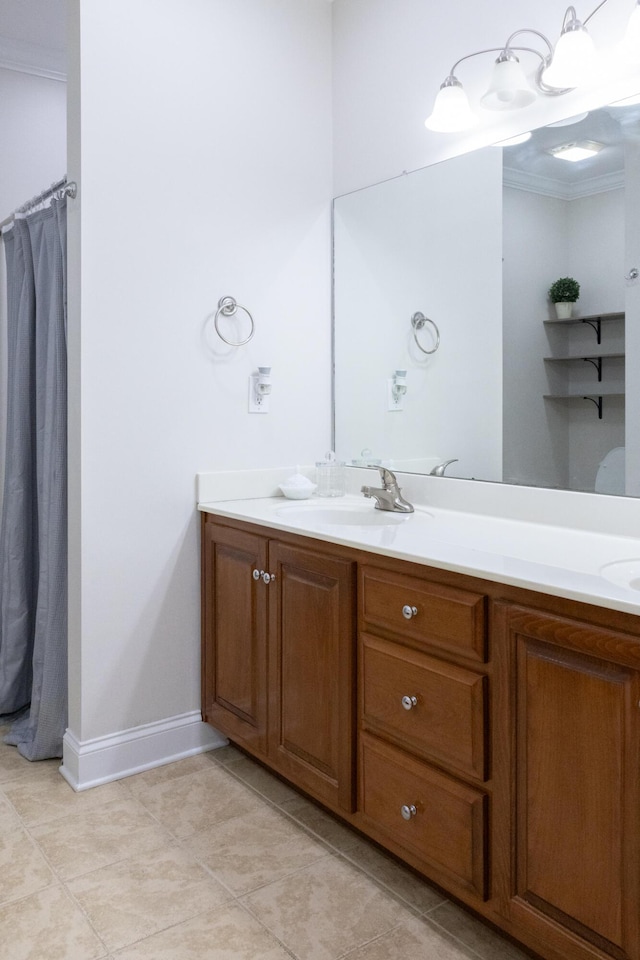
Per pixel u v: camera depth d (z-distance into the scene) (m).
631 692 1.18
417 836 1.62
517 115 2.00
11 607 2.67
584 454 1.87
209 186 2.36
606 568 1.45
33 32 2.98
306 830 1.99
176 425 2.34
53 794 2.17
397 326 2.42
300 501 2.45
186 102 2.30
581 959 1.28
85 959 1.50
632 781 1.18
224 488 2.44
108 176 2.15
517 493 2.03
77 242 2.13
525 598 1.36
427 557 1.54
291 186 2.57
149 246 2.25
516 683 1.38
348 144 2.60
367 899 1.69
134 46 2.19
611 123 1.78
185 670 2.42
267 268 2.52
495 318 2.08
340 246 2.66
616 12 1.75
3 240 2.85
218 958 1.50
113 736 2.27
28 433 2.64
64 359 2.34
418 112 2.31
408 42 2.34
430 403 2.30
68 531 2.28
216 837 1.95
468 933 1.58
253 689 2.18
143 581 2.30
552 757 1.32
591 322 1.84
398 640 1.67
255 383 2.51
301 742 1.98
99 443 2.19
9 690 2.68
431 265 2.28
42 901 1.68
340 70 2.63
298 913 1.64
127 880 1.76
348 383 2.65
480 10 2.09
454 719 1.51
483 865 1.46
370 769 1.76
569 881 1.30
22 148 3.12
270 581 2.08
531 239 1.97
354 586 1.79
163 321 2.29
